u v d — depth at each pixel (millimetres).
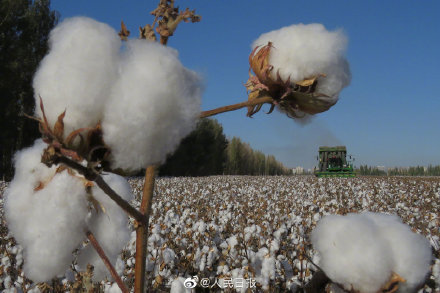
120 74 602
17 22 23344
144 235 785
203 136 36969
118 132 581
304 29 846
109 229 931
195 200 9953
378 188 15211
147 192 798
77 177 863
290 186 16938
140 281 778
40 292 2100
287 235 5027
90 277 1400
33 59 23125
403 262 544
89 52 596
